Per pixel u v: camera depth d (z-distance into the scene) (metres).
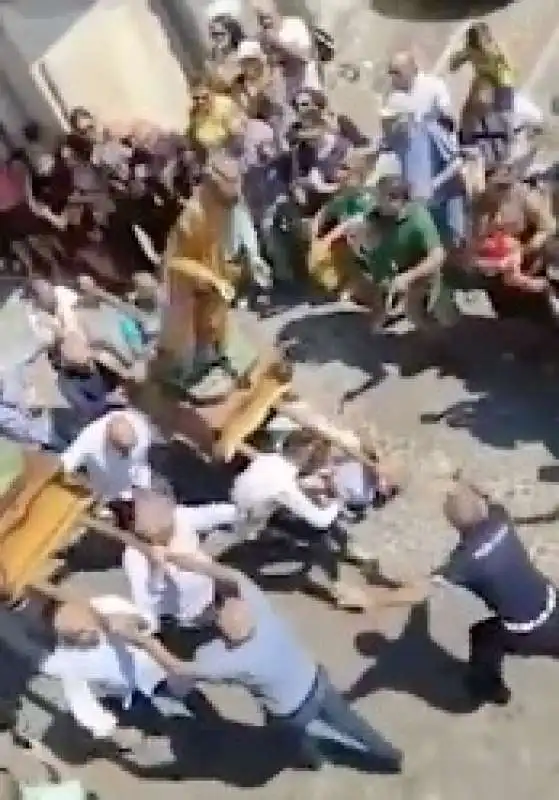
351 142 11.89
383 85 14.48
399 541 10.23
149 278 10.60
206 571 8.62
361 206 11.05
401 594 9.84
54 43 13.15
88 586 10.41
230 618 8.18
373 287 11.22
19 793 8.49
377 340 11.72
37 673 9.95
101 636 8.63
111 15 13.41
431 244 10.55
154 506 8.77
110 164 12.16
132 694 9.04
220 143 11.95
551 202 10.38
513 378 11.16
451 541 10.16
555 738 9.10
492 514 8.38
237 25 13.20
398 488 9.98
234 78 12.33
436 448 10.84
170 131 12.91
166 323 9.45
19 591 9.20
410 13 15.09
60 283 12.37
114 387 10.13
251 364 9.78
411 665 9.60
